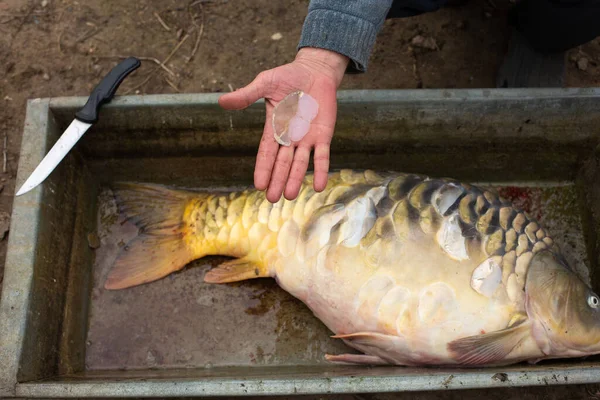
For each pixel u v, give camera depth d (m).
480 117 1.38
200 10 1.71
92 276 1.41
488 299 1.24
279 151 1.25
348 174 1.31
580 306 1.25
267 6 1.71
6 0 1.70
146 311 1.39
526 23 1.50
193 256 1.38
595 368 1.18
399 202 1.27
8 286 1.26
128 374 1.34
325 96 1.27
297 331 1.38
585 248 1.45
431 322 1.24
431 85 1.66
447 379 1.19
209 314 1.39
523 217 1.28
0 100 1.63
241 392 1.20
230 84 1.67
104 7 1.70
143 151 1.44
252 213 1.34
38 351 1.27
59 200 1.35
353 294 1.27
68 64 1.66
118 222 1.44
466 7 1.71
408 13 1.47
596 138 1.41
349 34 1.23
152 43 1.68
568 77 1.67
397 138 1.42
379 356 1.31
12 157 1.59
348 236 1.27
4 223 1.53
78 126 1.33
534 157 1.46
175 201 1.41
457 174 1.50
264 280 1.41
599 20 1.41
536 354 1.27
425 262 1.24
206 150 1.44
